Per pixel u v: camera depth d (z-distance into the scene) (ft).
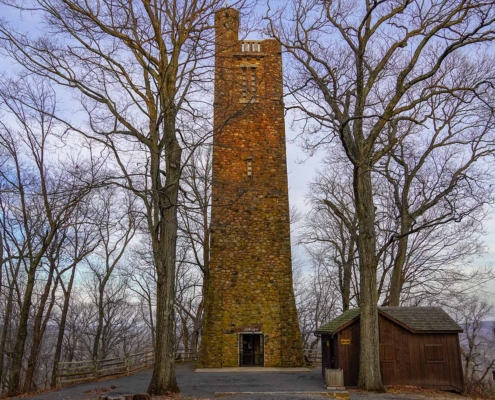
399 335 66.13
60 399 54.70
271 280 93.15
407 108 61.11
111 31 54.08
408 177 84.48
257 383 67.26
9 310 89.92
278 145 99.91
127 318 166.09
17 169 93.15
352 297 115.44
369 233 63.36
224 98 99.09
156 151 55.06
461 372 64.95
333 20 64.95
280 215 96.37
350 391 59.77
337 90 67.36
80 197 57.36
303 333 156.46
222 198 96.58
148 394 47.21
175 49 56.95
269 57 104.06
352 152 65.77
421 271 98.89
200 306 125.80
